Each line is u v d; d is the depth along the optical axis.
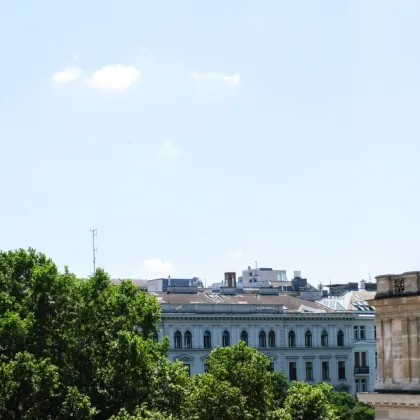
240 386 120.38
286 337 190.75
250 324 186.88
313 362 192.50
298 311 196.12
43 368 102.31
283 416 117.62
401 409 80.06
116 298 118.12
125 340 109.88
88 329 114.75
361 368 197.62
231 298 196.88
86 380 110.88
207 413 111.31
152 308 121.44
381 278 83.31
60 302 111.88
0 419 99.50
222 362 125.38
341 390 194.38
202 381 114.19
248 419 113.31
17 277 117.75
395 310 81.31
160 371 114.75
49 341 110.38
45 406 104.50
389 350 81.88
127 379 109.88
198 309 183.25
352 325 198.50
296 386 131.75
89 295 118.62
